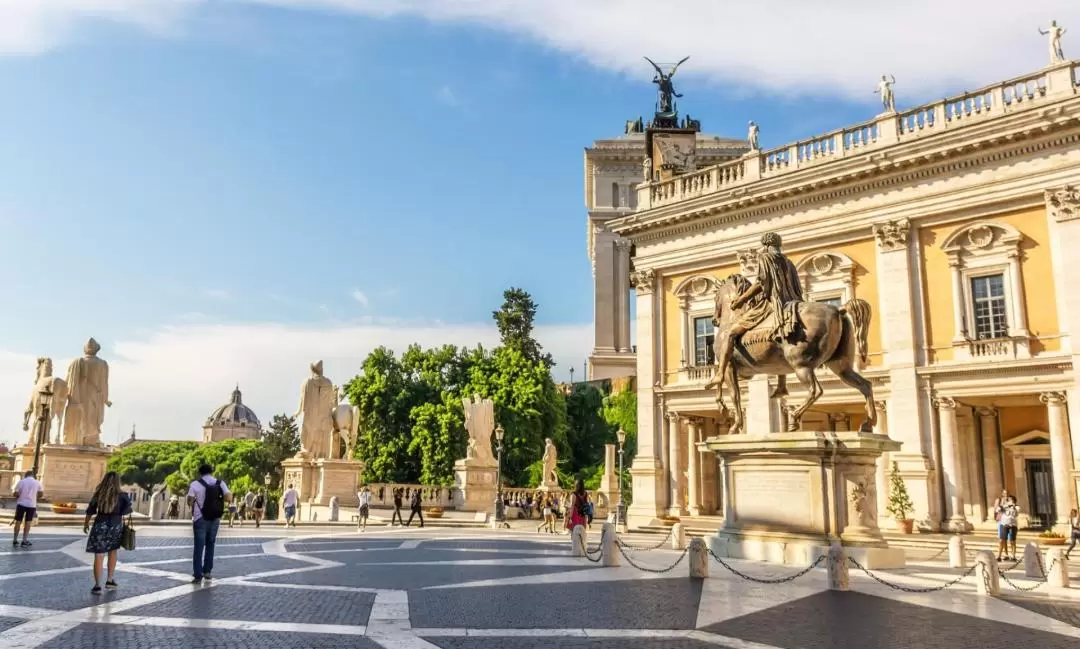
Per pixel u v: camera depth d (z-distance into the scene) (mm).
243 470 97438
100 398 28578
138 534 21141
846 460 13969
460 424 52875
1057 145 26078
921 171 29000
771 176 33344
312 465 35469
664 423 35719
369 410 55000
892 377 28875
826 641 7926
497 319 77312
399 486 36844
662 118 65125
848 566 12211
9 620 8578
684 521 32406
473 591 11211
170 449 135250
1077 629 8891
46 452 27047
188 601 9984
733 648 7539
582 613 9375
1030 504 28391
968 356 27562
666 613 9414
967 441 29078
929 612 9844
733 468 15188
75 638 7656
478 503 37344
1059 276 25828
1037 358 25750
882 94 30484
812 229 31812
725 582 12195
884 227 29750
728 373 15297
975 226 27875
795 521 14031
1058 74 26125
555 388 58031
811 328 13961
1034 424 28797
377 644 7566
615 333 65438
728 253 34375
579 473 55875
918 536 25625
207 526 11906
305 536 22797
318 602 10062
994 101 27531
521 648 7434
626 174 68375
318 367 36688
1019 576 14969
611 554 14703
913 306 28969
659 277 37094
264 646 7402
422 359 59250
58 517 23672
